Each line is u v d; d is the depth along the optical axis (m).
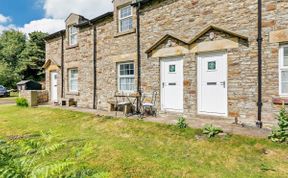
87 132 7.43
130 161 4.70
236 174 4.04
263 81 6.67
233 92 7.26
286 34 6.24
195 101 8.20
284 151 4.84
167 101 9.20
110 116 9.23
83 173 2.21
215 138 5.81
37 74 37.97
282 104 6.23
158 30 9.38
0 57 42.78
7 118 10.33
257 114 6.75
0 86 26.94
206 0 7.93
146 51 9.62
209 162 4.61
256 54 6.78
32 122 9.31
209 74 7.90
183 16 8.57
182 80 8.68
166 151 5.31
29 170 2.06
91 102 12.54
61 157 4.59
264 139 5.41
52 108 12.44
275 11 6.43
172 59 9.00
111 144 5.91
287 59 6.38
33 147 2.62
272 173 4.04
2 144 2.55
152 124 7.49
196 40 8.10
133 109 10.20
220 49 7.51
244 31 7.01
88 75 12.78
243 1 7.04
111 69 11.45
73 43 14.27
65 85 14.57
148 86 9.71
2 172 1.89
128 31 10.45
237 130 6.27
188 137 6.11
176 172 4.16
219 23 7.58
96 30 12.30
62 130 7.77
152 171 4.21
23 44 45.00
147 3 9.76
